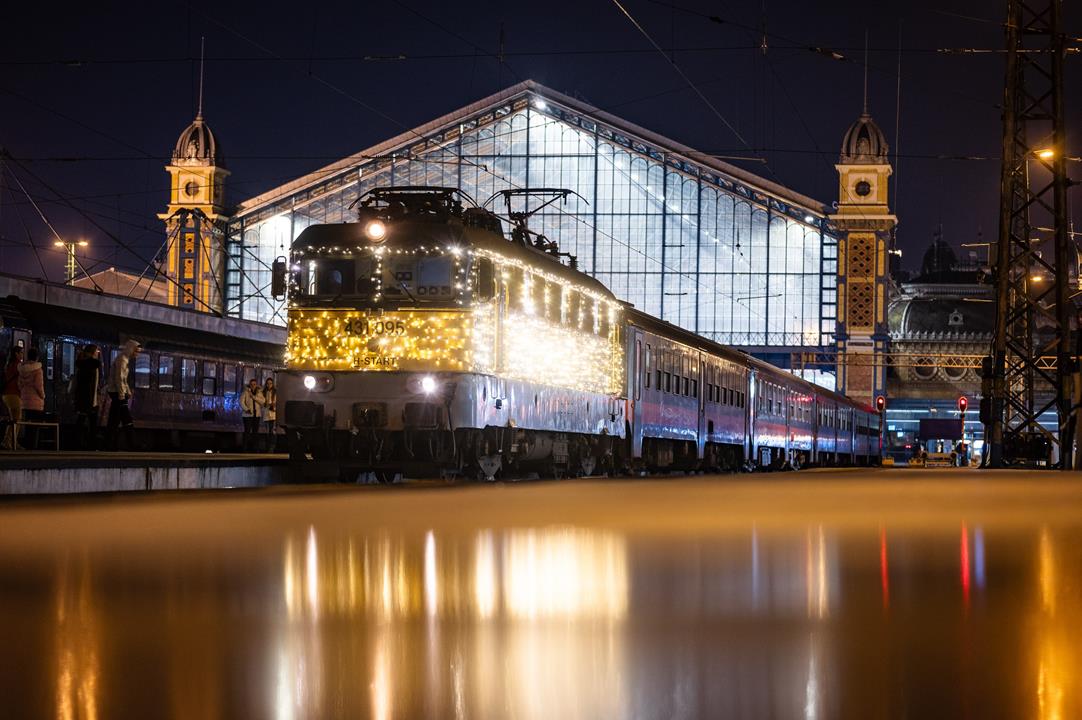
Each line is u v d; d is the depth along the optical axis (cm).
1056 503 1747
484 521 1310
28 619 625
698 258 7875
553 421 2867
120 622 617
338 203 7981
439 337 2417
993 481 2711
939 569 858
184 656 525
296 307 2469
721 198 7862
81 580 787
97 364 2752
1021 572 841
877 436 7950
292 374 2466
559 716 414
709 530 1198
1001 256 4103
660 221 7856
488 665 507
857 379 7931
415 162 7906
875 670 496
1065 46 4053
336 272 2458
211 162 7938
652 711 421
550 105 7812
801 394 5706
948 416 9475
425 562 896
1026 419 4328
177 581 782
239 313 7006
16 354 2480
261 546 1017
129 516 1363
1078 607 674
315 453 2478
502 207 7850
